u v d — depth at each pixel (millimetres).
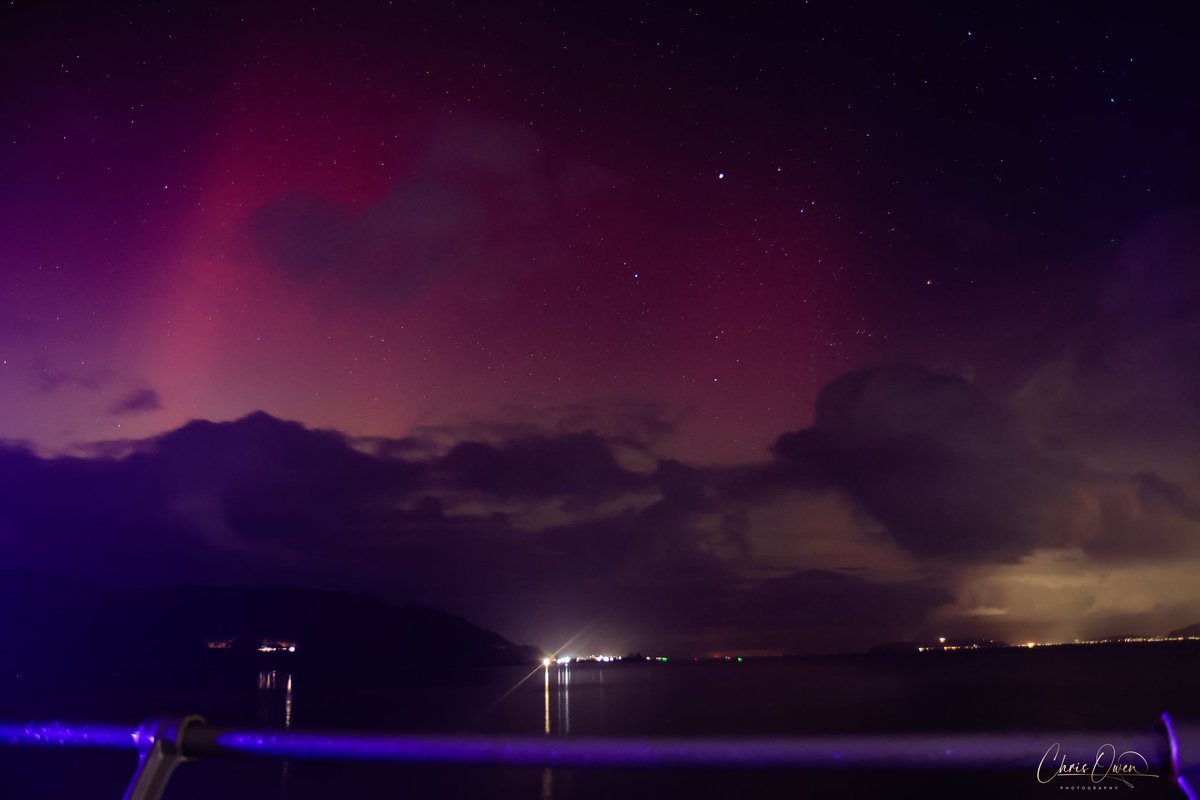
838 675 143000
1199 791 868
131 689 114125
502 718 65688
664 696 92562
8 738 1460
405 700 90500
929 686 98188
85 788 28203
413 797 30766
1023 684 97875
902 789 30031
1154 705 65500
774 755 998
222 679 155000
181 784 32562
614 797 31125
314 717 67250
